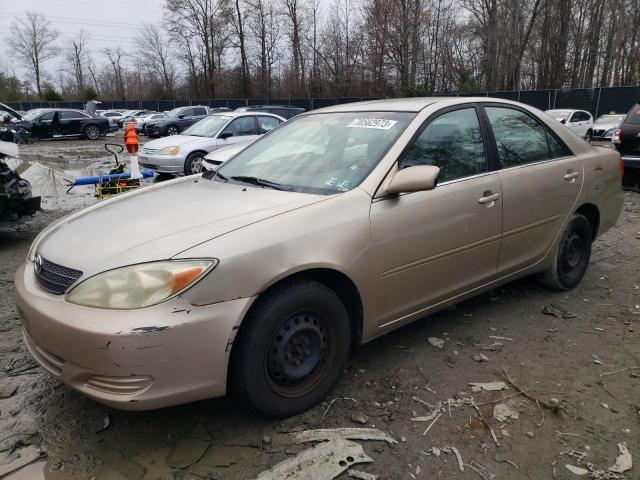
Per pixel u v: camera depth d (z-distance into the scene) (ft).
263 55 170.30
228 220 8.37
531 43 133.08
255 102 140.26
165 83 213.46
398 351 11.03
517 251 12.23
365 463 7.72
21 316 8.53
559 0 127.95
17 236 21.43
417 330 12.01
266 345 8.08
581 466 7.71
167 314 7.16
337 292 9.40
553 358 10.79
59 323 7.39
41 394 9.53
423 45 134.00
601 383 9.87
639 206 26.81
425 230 9.96
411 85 129.49
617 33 124.06
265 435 8.32
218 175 11.78
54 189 33.04
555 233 13.19
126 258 7.56
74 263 7.87
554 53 130.82
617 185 15.20
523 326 12.25
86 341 7.16
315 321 8.75
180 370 7.34
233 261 7.59
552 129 13.47
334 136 11.18
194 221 8.49
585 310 13.15
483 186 11.09
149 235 8.14
